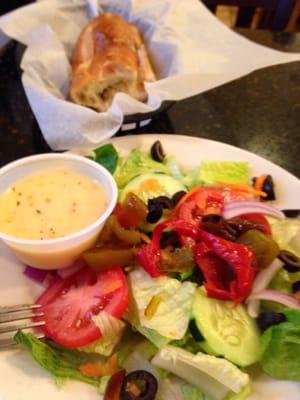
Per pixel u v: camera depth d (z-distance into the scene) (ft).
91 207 0.74
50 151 0.96
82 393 0.61
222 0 1.42
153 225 0.76
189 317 0.66
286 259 0.72
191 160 0.91
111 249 0.72
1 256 0.74
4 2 1.41
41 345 0.62
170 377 0.64
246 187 0.84
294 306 0.68
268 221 0.78
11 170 0.75
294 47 1.29
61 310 0.68
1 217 0.71
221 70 1.02
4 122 1.02
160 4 1.18
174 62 1.08
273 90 1.17
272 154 1.01
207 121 1.07
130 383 0.61
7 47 1.18
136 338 0.70
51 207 0.73
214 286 0.69
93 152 0.87
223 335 0.65
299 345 0.63
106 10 1.23
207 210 0.79
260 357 0.64
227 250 0.69
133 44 1.13
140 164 0.88
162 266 0.70
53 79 1.05
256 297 0.69
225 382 0.62
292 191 0.85
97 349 0.65
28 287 0.73
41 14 1.12
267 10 1.54
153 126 1.04
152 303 0.67
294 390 0.63
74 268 0.74
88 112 0.90
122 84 1.08
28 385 0.60
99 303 0.68
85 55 1.10
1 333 0.65
